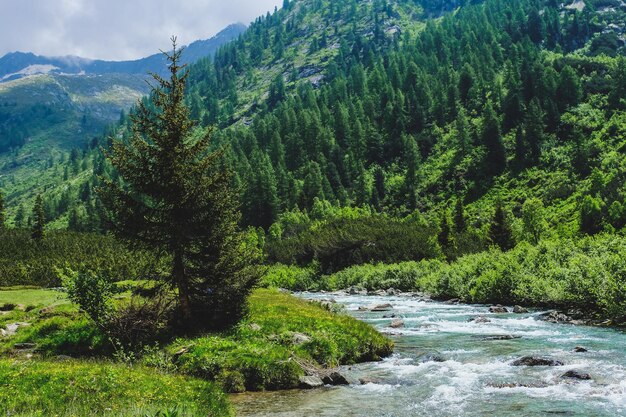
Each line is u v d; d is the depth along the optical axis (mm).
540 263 45250
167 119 22875
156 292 23188
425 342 26406
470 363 20609
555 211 111375
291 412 14445
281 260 106750
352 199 164000
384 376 18938
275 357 18969
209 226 22922
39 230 99375
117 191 22406
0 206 113562
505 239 80625
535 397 15109
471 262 56250
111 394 13359
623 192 101188
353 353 22156
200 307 23578
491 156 146500
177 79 23500
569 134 144625
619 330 27891
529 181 133000
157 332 22453
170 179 22578
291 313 27328
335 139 194000
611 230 85750
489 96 182750
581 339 25438
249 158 186750
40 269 74250
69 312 28047
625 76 153500
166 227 22641
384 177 167375
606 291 31391
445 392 16156
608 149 129500
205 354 18844
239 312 24047
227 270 23297
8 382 13695
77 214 189125
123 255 70688
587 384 16422
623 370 18234
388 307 46781
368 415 13930
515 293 43500
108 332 21828
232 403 15633
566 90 158625
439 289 56938
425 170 162625
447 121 186000
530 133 143000
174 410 10680
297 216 144750
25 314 30891
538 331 28781
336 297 65125
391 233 97625
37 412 11609
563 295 36875
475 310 42438
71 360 18188
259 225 148125
